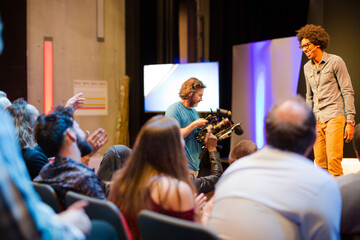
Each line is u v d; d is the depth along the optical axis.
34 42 6.16
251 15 5.97
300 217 1.21
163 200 1.41
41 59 6.21
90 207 1.41
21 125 2.37
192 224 1.13
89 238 1.18
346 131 3.64
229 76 6.34
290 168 1.26
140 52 6.65
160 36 6.71
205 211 1.77
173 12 6.64
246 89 5.78
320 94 3.79
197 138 3.29
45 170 1.77
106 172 2.60
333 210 1.20
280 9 5.63
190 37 6.72
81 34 6.52
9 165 0.81
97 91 6.68
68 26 6.41
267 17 5.80
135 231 1.48
